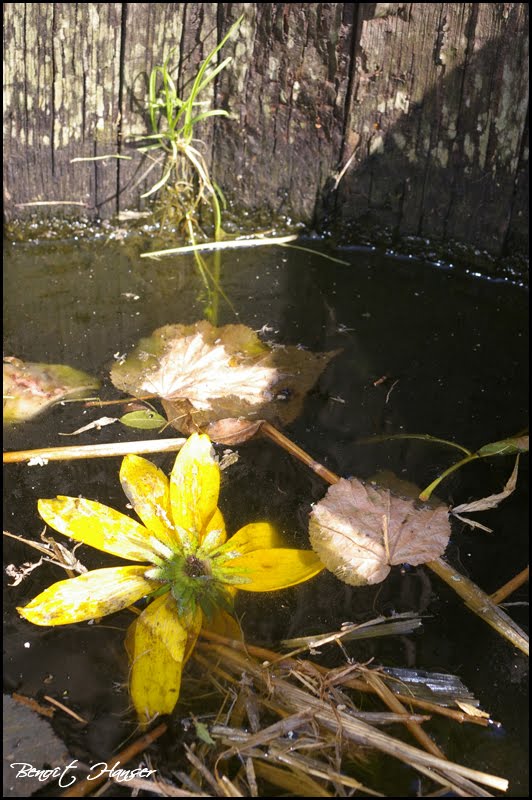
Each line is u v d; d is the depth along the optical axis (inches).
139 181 94.7
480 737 44.7
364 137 92.0
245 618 49.8
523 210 88.7
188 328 76.9
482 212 91.1
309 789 41.2
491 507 59.0
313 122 92.7
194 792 40.6
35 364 71.1
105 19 85.4
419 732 44.2
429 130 89.7
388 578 53.6
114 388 69.0
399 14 85.2
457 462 63.7
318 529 54.4
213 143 96.0
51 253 91.9
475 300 87.8
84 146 91.3
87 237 95.3
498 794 41.9
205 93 93.0
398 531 55.3
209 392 68.8
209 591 50.3
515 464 63.4
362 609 51.2
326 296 86.2
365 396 70.6
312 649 48.3
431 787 41.8
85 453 61.1
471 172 89.8
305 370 72.7
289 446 63.2
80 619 47.6
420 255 96.0
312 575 50.7
